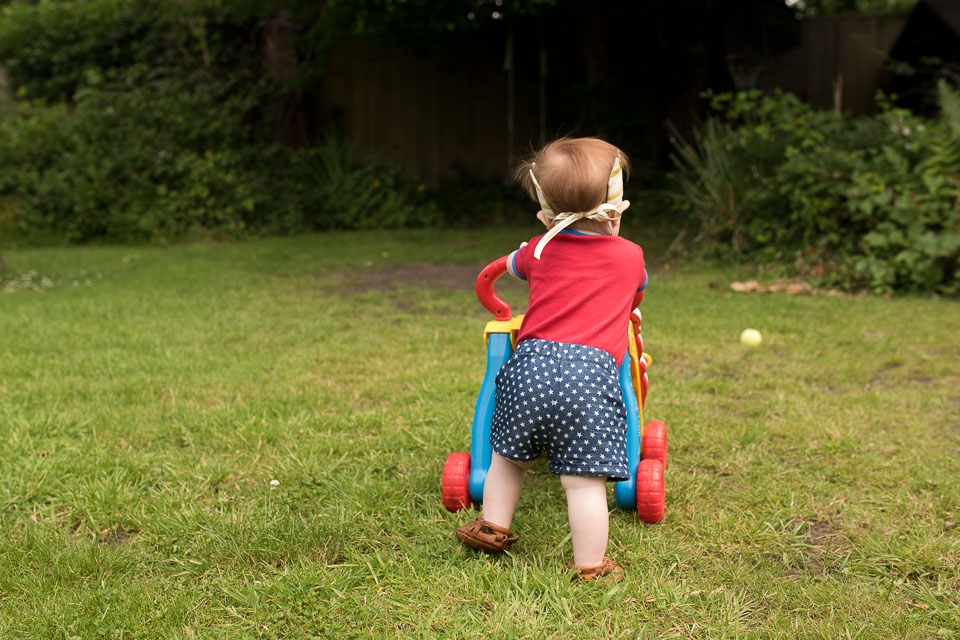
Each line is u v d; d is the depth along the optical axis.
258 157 12.25
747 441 3.24
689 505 2.65
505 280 7.80
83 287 7.14
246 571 2.23
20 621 1.98
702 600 2.09
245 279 7.71
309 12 13.05
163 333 5.25
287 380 4.14
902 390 4.01
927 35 12.91
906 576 2.23
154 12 12.72
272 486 2.78
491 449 2.44
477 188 14.01
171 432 3.34
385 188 13.05
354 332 5.36
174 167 11.34
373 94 14.51
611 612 2.02
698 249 8.45
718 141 8.62
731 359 4.61
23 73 13.08
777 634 1.93
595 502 2.13
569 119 14.52
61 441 3.20
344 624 1.98
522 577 2.16
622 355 2.26
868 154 7.30
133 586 2.14
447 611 2.03
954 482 2.82
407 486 2.80
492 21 14.13
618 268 2.26
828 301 6.29
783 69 15.02
